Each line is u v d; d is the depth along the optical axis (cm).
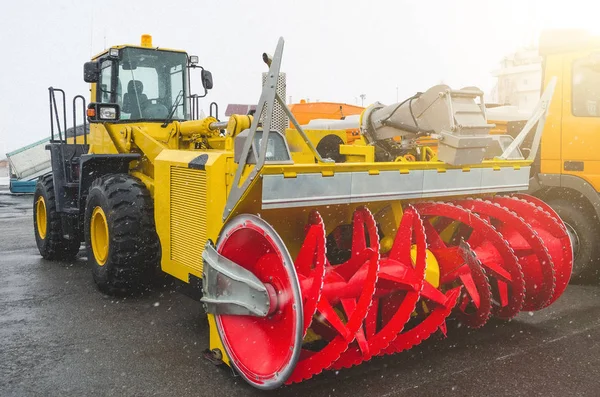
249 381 296
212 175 331
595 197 530
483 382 312
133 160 545
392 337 316
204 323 419
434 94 370
